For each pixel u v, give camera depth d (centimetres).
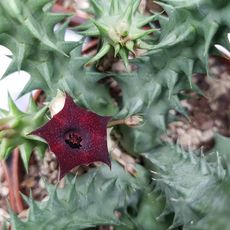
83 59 15
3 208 20
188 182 12
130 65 19
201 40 13
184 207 12
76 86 15
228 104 20
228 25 12
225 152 14
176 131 19
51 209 14
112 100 17
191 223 12
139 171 16
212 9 12
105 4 15
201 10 12
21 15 12
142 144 16
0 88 21
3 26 12
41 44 13
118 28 13
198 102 20
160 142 16
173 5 13
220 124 20
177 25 13
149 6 20
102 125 12
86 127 12
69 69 15
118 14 14
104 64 18
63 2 21
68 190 15
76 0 21
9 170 19
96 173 16
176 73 15
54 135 12
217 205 12
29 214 14
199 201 12
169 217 15
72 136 12
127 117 15
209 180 12
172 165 14
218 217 12
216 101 20
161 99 16
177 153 15
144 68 15
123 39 13
